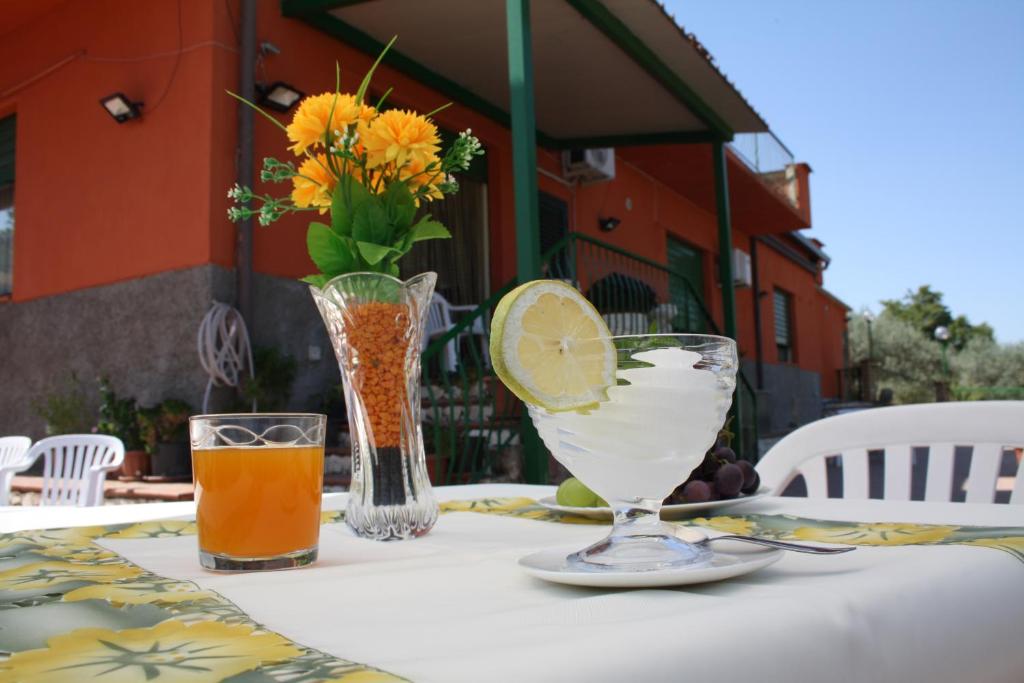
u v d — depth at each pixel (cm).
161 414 461
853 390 2023
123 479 460
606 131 762
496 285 715
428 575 65
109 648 41
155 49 525
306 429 75
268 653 40
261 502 70
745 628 38
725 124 742
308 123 107
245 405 473
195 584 62
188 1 513
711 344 65
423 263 673
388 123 107
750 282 1305
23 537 94
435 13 545
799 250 1698
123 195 533
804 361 1684
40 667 37
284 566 72
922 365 2964
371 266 107
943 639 46
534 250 422
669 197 1077
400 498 94
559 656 34
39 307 580
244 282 491
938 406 131
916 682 44
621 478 66
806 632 40
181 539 93
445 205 697
